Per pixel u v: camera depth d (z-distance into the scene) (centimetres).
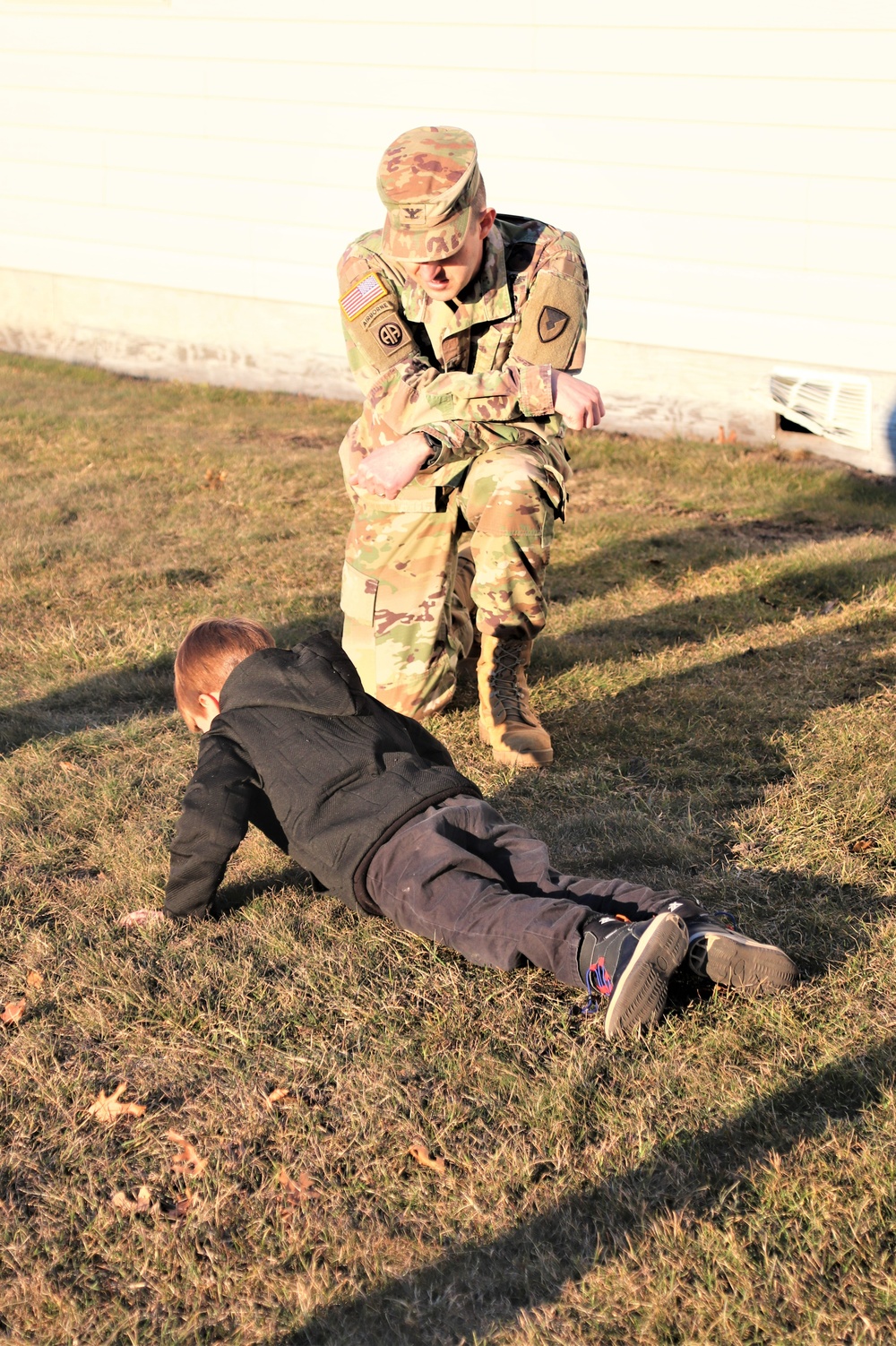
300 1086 244
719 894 300
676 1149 222
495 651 388
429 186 327
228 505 679
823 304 744
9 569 564
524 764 373
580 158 790
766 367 773
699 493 700
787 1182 213
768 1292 194
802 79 713
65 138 1012
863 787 345
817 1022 252
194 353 1012
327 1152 228
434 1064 247
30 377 1035
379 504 388
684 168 761
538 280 355
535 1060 246
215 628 308
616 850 318
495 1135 229
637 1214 209
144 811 355
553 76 785
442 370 371
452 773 283
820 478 726
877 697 408
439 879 262
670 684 433
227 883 316
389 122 867
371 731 285
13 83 1017
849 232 726
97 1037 263
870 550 572
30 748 398
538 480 371
